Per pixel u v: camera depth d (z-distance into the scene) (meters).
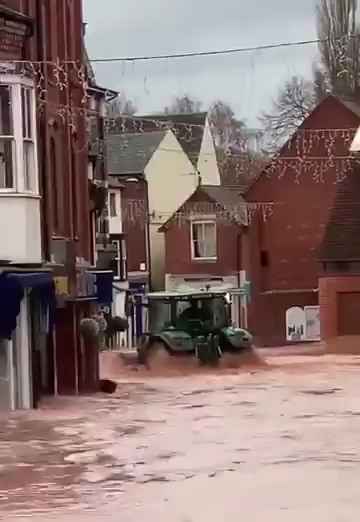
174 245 100.19
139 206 104.00
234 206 98.31
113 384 47.69
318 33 77.56
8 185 39.88
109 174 103.62
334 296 77.19
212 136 103.38
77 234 51.12
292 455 27.02
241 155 102.81
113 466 26.20
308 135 87.38
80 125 52.41
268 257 89.25
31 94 40.75
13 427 34.00
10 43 40.44
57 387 45.62
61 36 48.97
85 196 52.88
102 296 52.28
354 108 86.81
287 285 88.88
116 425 34.38
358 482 23.08
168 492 22.61
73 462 26.97
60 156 47.31
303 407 38.78
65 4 49.81
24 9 43.12
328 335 77.06
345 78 84.62
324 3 77.25
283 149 88.44
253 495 21.95
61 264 44.19
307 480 23.45
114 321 59.88
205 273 98.81
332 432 31.34
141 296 93.19
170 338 60.19
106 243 85.19
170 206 108.00
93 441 30.62
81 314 48.12
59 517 20.36
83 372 47.03
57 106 46.75
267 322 88.75
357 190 80.00
